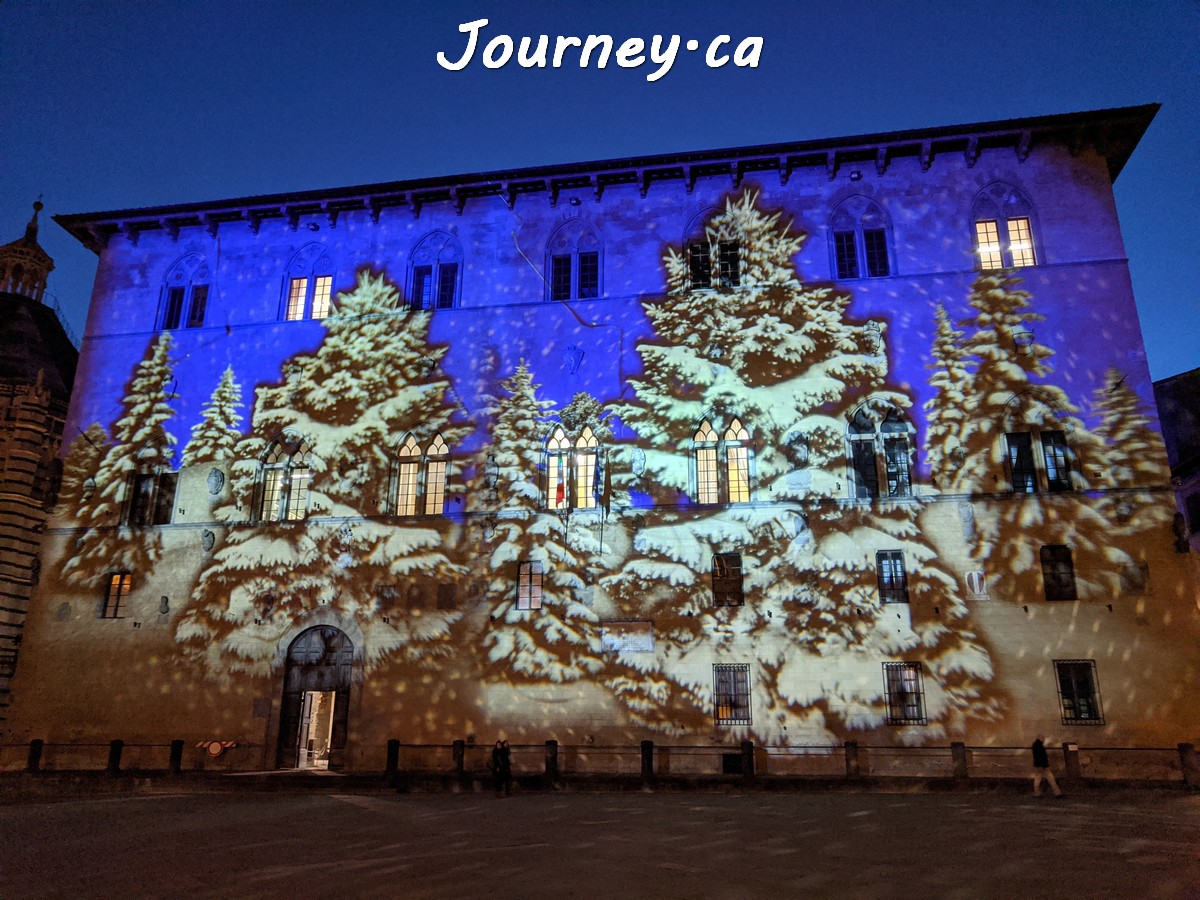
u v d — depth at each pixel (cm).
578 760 2720
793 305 3028
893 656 2661
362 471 3133
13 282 4644
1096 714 2533
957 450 2808
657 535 2884
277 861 1323
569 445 3047
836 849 1414
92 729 2992
